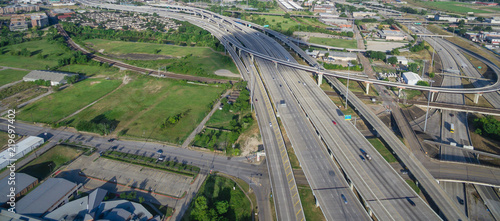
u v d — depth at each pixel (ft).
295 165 631.97
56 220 468.75
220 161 651.25
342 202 506.89
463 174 602.85
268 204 540.11
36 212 479.00
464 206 548.72
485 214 533.14
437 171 611.88
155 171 615.16
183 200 543.39
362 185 542.98
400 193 525.34
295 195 533.14
